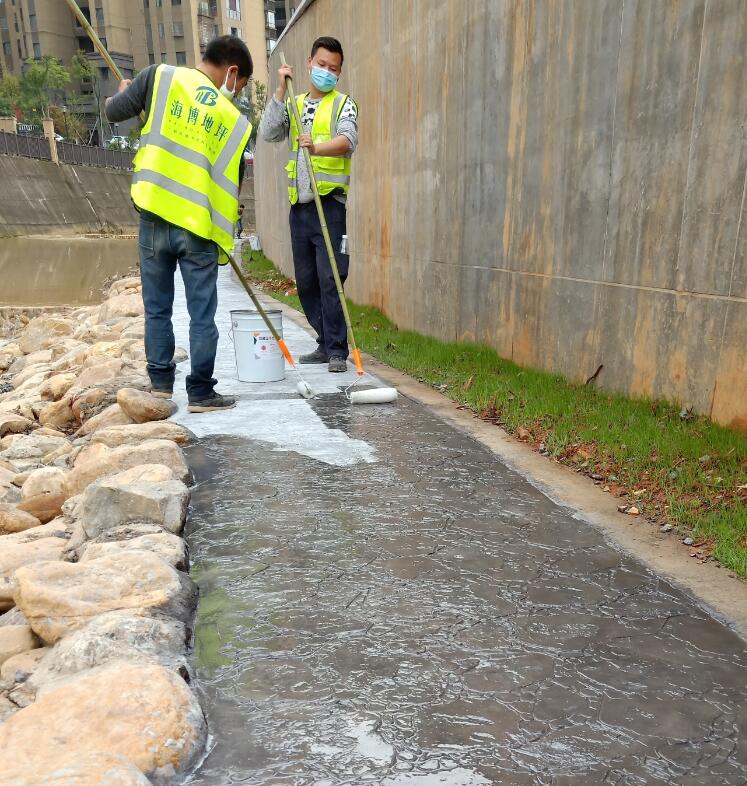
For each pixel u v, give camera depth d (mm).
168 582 1990
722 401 3436
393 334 6676
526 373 4777
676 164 3619
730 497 2764
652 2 3682
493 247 5359
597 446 3318
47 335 9070
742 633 1891
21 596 1896
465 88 5547
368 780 1397
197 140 3498
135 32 72500
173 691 1523
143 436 3305
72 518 2711
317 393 4250
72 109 75312
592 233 4262
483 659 1771
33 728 1424
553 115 4523
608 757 1456
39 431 4223
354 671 1725
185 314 7410
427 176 6352
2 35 78938
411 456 3223
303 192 4605
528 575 2184
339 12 8922
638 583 2145
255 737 1513
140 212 3658
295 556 2291
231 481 2898
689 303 3604
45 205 40531
